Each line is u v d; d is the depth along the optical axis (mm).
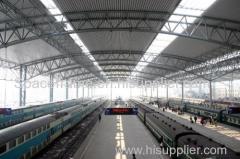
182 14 25531
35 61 48844
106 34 34000
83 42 38219
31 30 27594
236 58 44875
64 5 23500
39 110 46031
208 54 45375
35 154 22516
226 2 21844
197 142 17719
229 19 26109
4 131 18078
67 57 48219
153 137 34438
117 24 29547
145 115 46344
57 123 30578
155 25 29828
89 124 44562
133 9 25078
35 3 22375
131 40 37562
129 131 39750
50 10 24609
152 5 23906
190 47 39812
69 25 29344
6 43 27516
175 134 21453
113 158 23875
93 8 24578
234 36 31406
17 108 38906
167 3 23125
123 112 24078
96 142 31203
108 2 23234
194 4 23141
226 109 47156
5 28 27516
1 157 15984
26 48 37719
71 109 41906
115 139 33156
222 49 40844
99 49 44812
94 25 29891
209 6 23125
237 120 41344
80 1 22797
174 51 43875
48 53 43312
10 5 22547
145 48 43375
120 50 46188
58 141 29891
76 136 33125
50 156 23266
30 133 21375
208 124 45062
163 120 31938
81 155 24516
